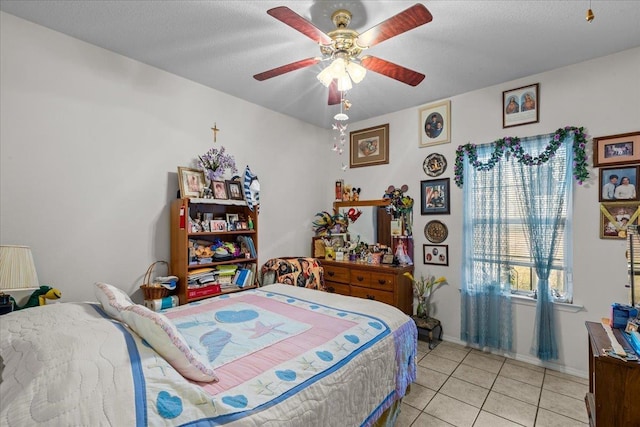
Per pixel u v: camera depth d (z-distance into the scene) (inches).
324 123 161.6
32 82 77.9
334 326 69.5
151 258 100.5
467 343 121.4
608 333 64.0
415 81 76.3
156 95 101.7
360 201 155.0
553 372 100.1
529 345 107.0
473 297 117.7
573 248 98.8
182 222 99.2
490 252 114.1
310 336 63.7
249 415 38.9
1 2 69.7
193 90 111.5
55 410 29.4
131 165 96.0
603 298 93.6
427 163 132.9
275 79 109.6
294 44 87.0
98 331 42.1
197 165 112.5
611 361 54.2
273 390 44.6
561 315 100.5
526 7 69.6
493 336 113.5
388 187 145.9
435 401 84.4
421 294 128.2
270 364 51.6
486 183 115.6
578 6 69.1
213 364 50.6
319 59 72.0
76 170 85.0
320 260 148.9
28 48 77.2
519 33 80.3
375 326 71.7
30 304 72.9
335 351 58.2
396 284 123.3
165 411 34.4
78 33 82.2
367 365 60.4
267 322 71.7
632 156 88.7
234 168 123.1
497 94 114.0
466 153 120.7
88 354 36.6
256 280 119.5
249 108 130.7
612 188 91.9
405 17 54.8
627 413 53.4
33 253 77.8
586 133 96.5
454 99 125.0
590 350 71.1
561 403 83.2
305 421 43.9
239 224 118.2
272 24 77.4
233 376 47.1
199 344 58.3
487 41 84.1
